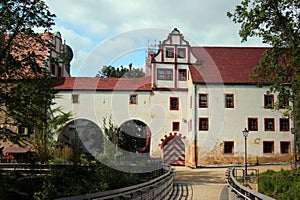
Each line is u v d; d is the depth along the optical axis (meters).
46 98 15.13
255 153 38.44
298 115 21.80
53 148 27.73
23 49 15.26
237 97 38.84
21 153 34.50
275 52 22.50
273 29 22.14
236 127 38.47
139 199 10.59
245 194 10.28
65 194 14.90
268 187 18.84
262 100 38.94
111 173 17.30
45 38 15.80
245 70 40.44
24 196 15.02
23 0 14.80
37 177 16.67
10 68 14.69
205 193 19.09
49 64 16.09
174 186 22.45
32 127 15.05
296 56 21.52
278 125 38.81
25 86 14.73
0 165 21.36
